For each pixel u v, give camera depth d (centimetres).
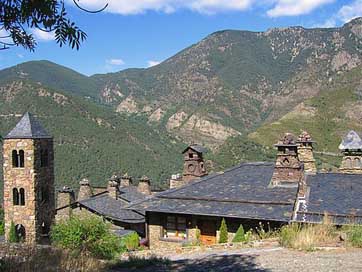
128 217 3700
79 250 1773
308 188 2317
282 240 1401
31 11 680
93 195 4494
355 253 1156
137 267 1239
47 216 4141
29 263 1166
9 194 4056
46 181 4184
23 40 713
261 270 1027
